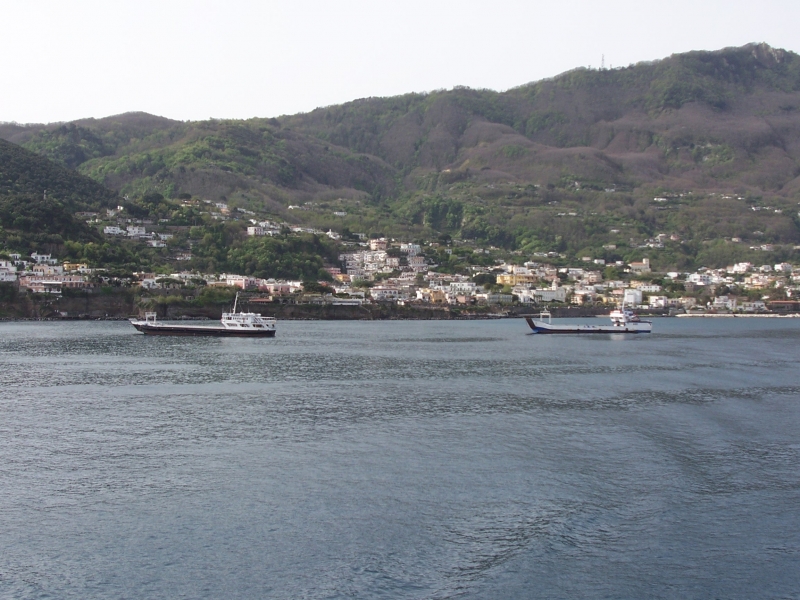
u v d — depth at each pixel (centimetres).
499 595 6034
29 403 12925
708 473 8931
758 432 11075
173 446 9988
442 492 8169
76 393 14000
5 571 6366
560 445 10181
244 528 7188
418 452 9756
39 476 8650
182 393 14088
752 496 8131
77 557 6606
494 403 13325
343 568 6431
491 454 9681
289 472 8838
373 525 7269
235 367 17975
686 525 7331
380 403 13225
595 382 16025
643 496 8100
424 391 14600
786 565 6544
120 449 9819
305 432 10850
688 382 16112
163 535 7038
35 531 7112
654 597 6038
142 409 12456
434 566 6481
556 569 6444
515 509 7694
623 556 6681
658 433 10950
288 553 6688
